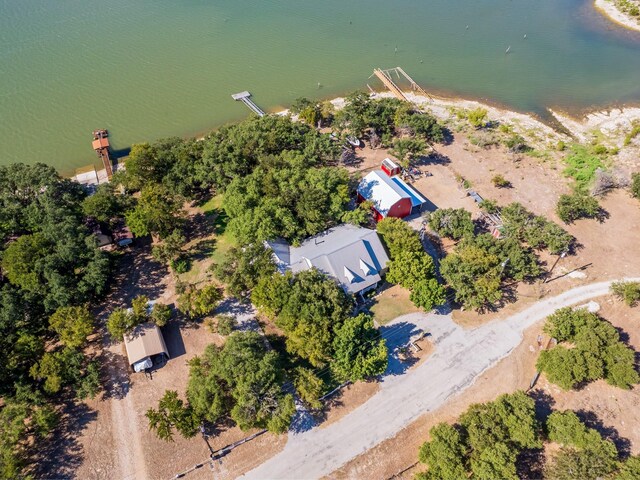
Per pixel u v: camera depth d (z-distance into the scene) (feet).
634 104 408.05
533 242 258.57
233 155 289.33
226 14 561.02
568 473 166.20
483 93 428.15
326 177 268.41
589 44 506.89
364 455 185.26
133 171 284.82
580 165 328.29
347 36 518.78
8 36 499.51
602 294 244.63
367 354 204.13
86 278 224.53
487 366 213.25
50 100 403.13
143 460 183.42
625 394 203.62
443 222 264.31
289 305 210.79
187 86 428.97
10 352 200.34
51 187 263.70
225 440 188.85
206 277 252.01
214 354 200.44
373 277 238.89
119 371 211.00
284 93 426.10
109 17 546.26
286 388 204.74
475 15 571.69
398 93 423.23
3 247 242.78
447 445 170.81
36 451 185.16
